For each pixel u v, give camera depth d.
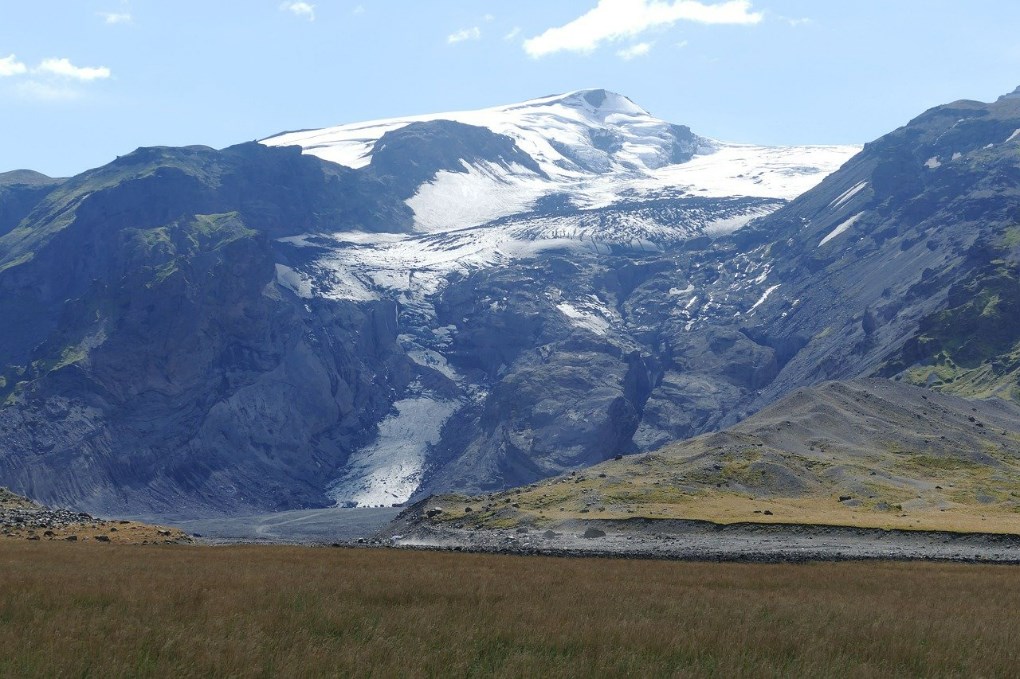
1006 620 58.91
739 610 58.00
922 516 172.25
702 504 183.50
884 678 42.09
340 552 116.88
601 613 55.47
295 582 67.12
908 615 58.41
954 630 52.69
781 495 196.88
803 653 45.56
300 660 40.72
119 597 55.84
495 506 196.25
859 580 86.69
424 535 181.12
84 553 93.31
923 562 123.50
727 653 45.03
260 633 44.62
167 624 46.94
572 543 154.12
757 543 149.50
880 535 152.88
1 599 53.06
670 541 154.50
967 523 160.25
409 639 45.16
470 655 43.22
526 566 97.75
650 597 65.06
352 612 52.31
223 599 55.75
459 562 102.06
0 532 120.88
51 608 51.66
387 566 91.12
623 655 43.47
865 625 53.00
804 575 92.00
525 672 40.38
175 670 39.03
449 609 54.88
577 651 45.12
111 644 41.81
